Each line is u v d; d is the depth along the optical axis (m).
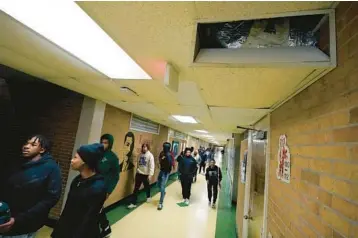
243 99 1.72
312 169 1.01
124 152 4.45
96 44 1.23
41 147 1.81
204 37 0.90
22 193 1.62
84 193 1.53
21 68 2.05
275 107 1.85
